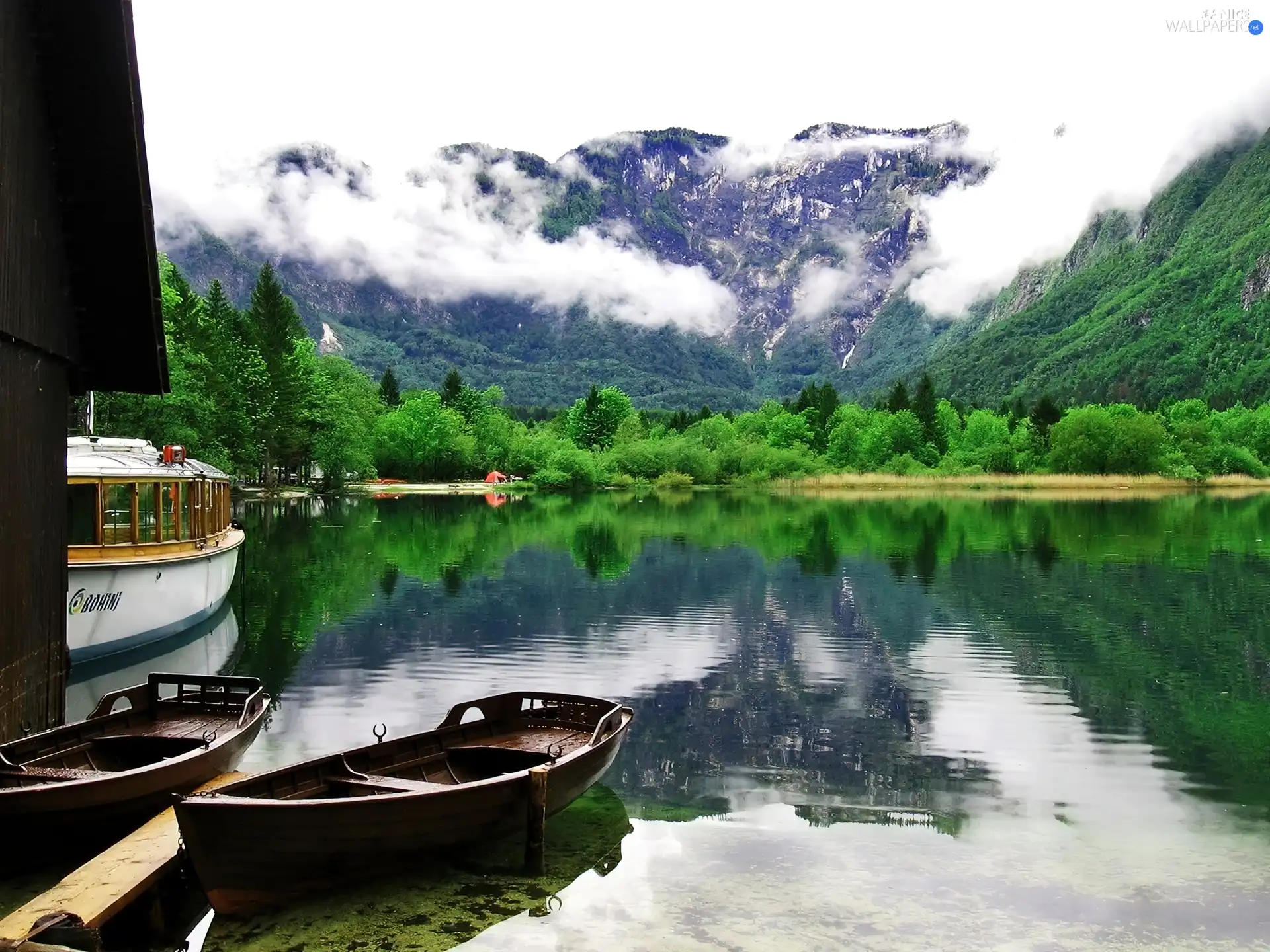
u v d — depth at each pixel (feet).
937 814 39.96
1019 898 32.32
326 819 29.45
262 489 261.65
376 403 366.63
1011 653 69.87
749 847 36.45
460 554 128.57
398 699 56.65
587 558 124.88
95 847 33.81
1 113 35.12
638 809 40.42
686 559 123.95
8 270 35.91
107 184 41.06
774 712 55.21
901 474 375.45
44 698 41.09
